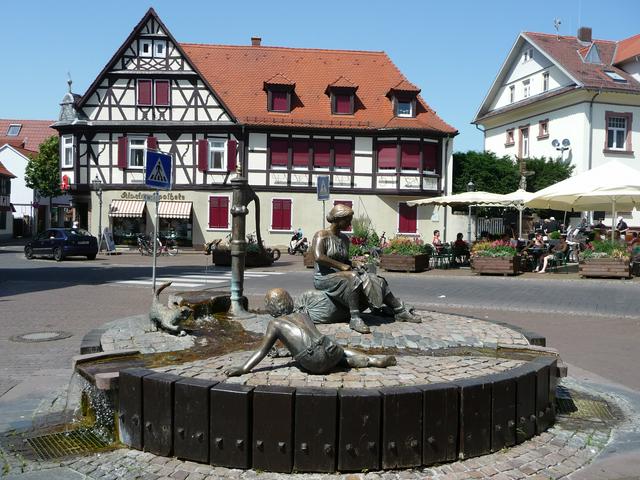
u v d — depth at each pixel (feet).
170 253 105.09
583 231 92.48
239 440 13.66
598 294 50.75
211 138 117.60
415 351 18.38
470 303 44.88
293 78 128.06
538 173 117.39
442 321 22.75
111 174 117.19
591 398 20.58
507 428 15.23
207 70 128.16
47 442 15.72
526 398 15.79
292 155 118.32
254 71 128.98
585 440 16.20
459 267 77.97
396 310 22.27
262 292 50.01
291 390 13.70
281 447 13.52
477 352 18.45
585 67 126.00
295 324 15.60
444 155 119.34
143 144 117.60
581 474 13.97
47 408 18.83
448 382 14.64
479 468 14.03
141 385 14.83
